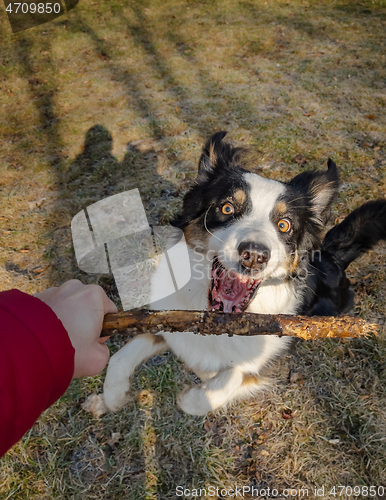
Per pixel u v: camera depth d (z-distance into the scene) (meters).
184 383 0.56
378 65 1.28
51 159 0.98
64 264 0.72
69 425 0.50
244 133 1.02
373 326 0.30
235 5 1.85
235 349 0.49
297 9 1.77
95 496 0.44
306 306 0.54
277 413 0.52
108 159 0.97
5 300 0.15
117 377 0.45
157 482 0.46
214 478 0.46
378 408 0.51
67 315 0.19
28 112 1.18
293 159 0.93
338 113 1.08
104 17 1.81
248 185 0.50
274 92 1.19
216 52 1.46
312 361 0.57
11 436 0.14
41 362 0.14
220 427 0.51
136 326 0.28
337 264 0.63
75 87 1.30
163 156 0.97
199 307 0.50
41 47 1.57
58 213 0.83
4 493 0.44
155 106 1.17
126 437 0.49
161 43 1.56
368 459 0.46
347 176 0.87
